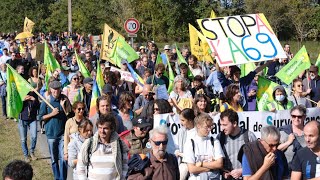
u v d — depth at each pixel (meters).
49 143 9.15
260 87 9.63
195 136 6.54
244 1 44.66
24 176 4.20
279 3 39.53
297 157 5.76
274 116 8.06
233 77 10.28
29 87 10.27
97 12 45.44
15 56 16.72
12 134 13.77
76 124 8.01
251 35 9.83
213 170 6.45
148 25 46.34
